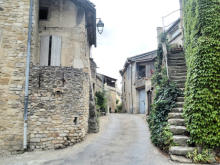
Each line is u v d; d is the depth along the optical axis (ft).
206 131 13.85
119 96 119.44
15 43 22.00
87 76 27.86
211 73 14.69
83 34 29.78
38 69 22.17
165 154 15.99
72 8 30.09
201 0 17.44
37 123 21.08
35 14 24.58
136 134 25.63
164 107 19.80
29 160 17.21
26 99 21.11
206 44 15.48
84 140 23.63
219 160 13.10
